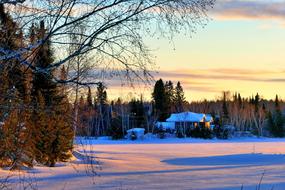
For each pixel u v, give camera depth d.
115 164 30.42
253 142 88.19
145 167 29.92
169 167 30.78
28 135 5.70
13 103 5.49
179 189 17.47
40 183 17.62
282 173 25.02
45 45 5.53
